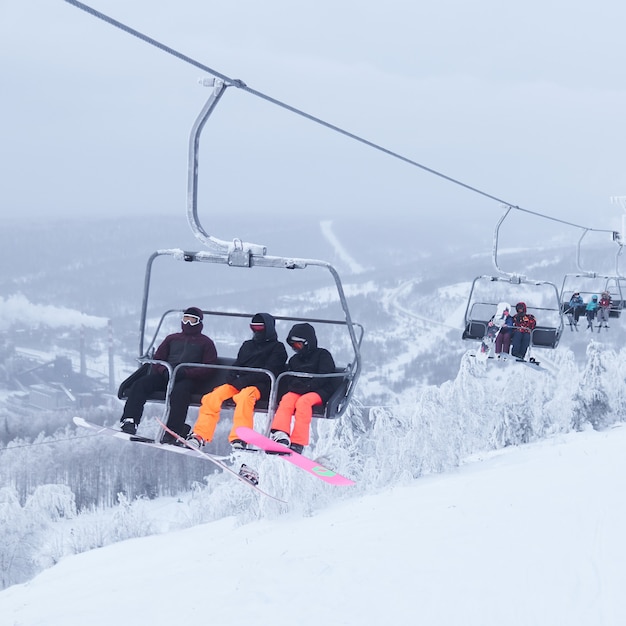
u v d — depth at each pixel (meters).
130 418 8.87
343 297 8.66
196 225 8.12
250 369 8.70
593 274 26.66
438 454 34.44
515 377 49.88
